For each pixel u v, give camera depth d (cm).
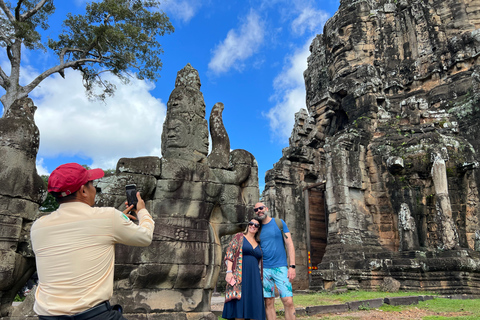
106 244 271
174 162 725
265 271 594
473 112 2012
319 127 2550
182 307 673
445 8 2448
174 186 710
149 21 2216
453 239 1623
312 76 3039
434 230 1777
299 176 2284
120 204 656
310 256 2128
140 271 645
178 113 788
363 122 2191
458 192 1850
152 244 664
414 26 2531
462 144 1922
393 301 1105
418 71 2412
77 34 2166
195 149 784
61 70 2083
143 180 681
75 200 281
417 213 1817
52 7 2150
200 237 713
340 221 1892
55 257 256
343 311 1009
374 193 2000
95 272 260
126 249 648
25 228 593
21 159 589
